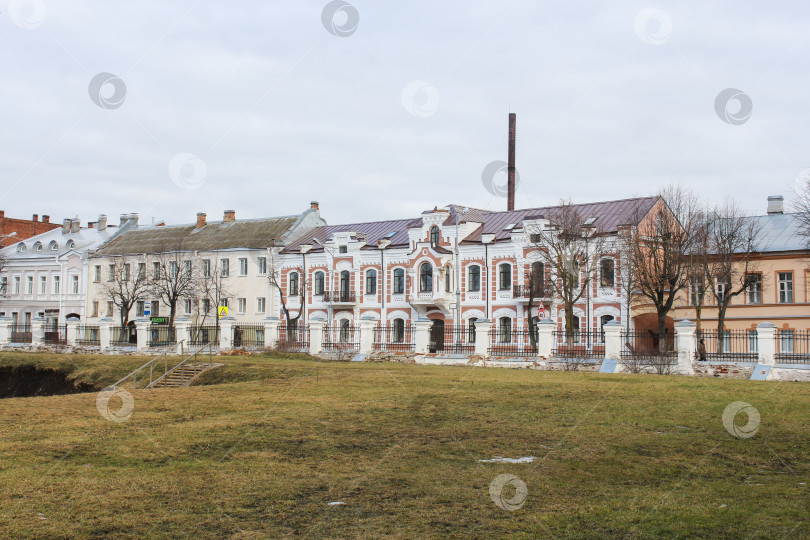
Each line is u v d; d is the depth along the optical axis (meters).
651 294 48.50
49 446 17.86
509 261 59.53
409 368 37.25
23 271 89.75
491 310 60.31
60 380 44.09
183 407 23.84
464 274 62.00
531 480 14.98
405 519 12.77
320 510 13.25
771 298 53.25
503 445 17.95
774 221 56.78
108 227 93.25
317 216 79.69
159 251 80.00
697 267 50.38
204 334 54.69
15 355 51.25
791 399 23.81
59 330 66.00
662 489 14.35
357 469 15.84
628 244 51.00
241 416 22.02
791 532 12.03
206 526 12.46
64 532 12.14
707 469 15.73
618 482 14.83
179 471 15.69
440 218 63.19
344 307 68.44
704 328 54.78
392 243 67.00
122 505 13.48
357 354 45.88
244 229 79.81
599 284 54.97
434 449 17.59
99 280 84.31
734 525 12.35
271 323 51.19
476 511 13.16
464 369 36.97
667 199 55.88
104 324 56.97
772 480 14.92
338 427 20.19
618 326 36.91
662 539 11.82
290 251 72.62
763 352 32.38
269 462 16.42
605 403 23.39
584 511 13.10
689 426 19.84
